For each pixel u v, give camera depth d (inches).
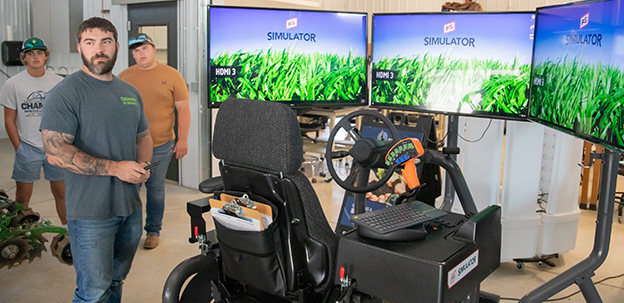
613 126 69.7
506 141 122.7
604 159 82.2
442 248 68.8
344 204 130.3
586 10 79.9
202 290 90.4
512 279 124.4
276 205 73.2
